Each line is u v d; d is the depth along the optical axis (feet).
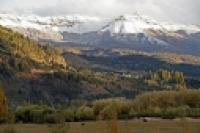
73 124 483.92
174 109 638.12
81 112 597.52
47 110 568.00
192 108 642.22
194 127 355.97
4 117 492.95
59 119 297.53
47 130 396.57
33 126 475.31
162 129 385.70
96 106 608.60
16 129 413.80
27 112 573.33
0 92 508.12
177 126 419.13
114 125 171.32
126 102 653.71
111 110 174.91
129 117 618.03
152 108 646.74
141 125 438.40
